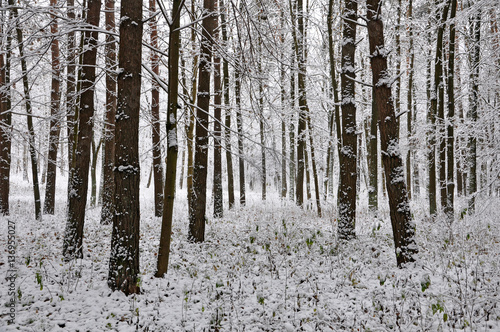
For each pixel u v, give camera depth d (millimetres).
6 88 7633
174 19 5535
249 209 14727
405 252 6105
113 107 11039
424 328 4023
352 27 8219
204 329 4121
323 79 16328
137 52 5230
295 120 16203
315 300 4891
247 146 8914
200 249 7664
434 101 11148
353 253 6984
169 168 5699
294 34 11531
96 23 7246
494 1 8461
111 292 5051
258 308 4758
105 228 9922
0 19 7680
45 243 7895
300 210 13344
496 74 9844
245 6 5699
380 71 6523
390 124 6418
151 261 6770
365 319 4328
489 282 5059
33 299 4797
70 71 9648
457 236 7473
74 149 7008
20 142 9906
